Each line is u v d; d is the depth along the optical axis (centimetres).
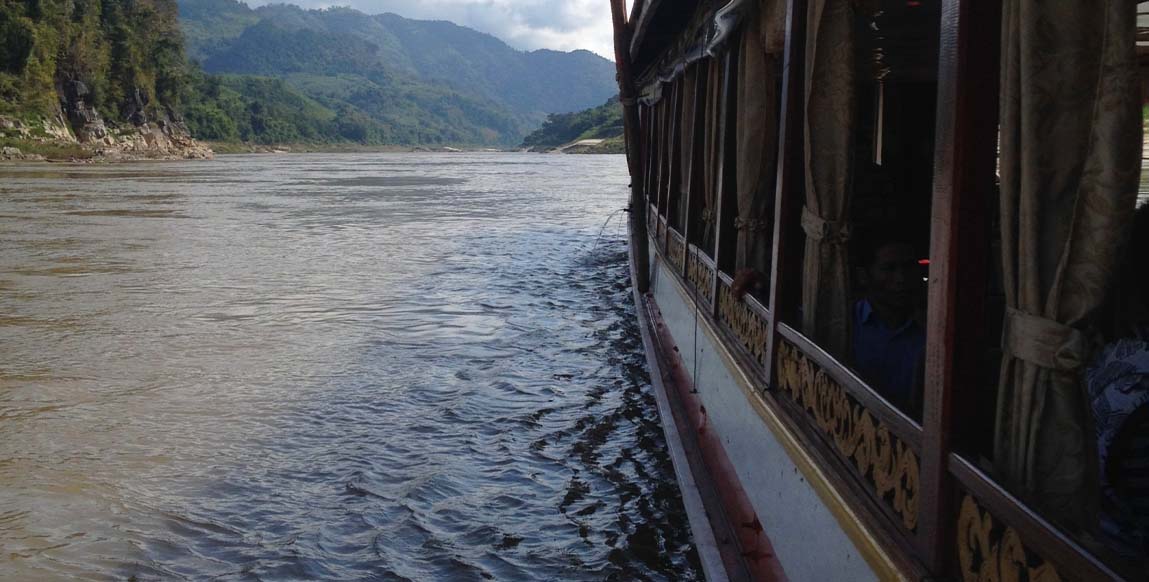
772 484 469
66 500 751
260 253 2353
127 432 922
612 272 2000
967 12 257
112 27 14025
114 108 13688
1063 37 223
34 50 12050
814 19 403
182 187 5697
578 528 700
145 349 1277
